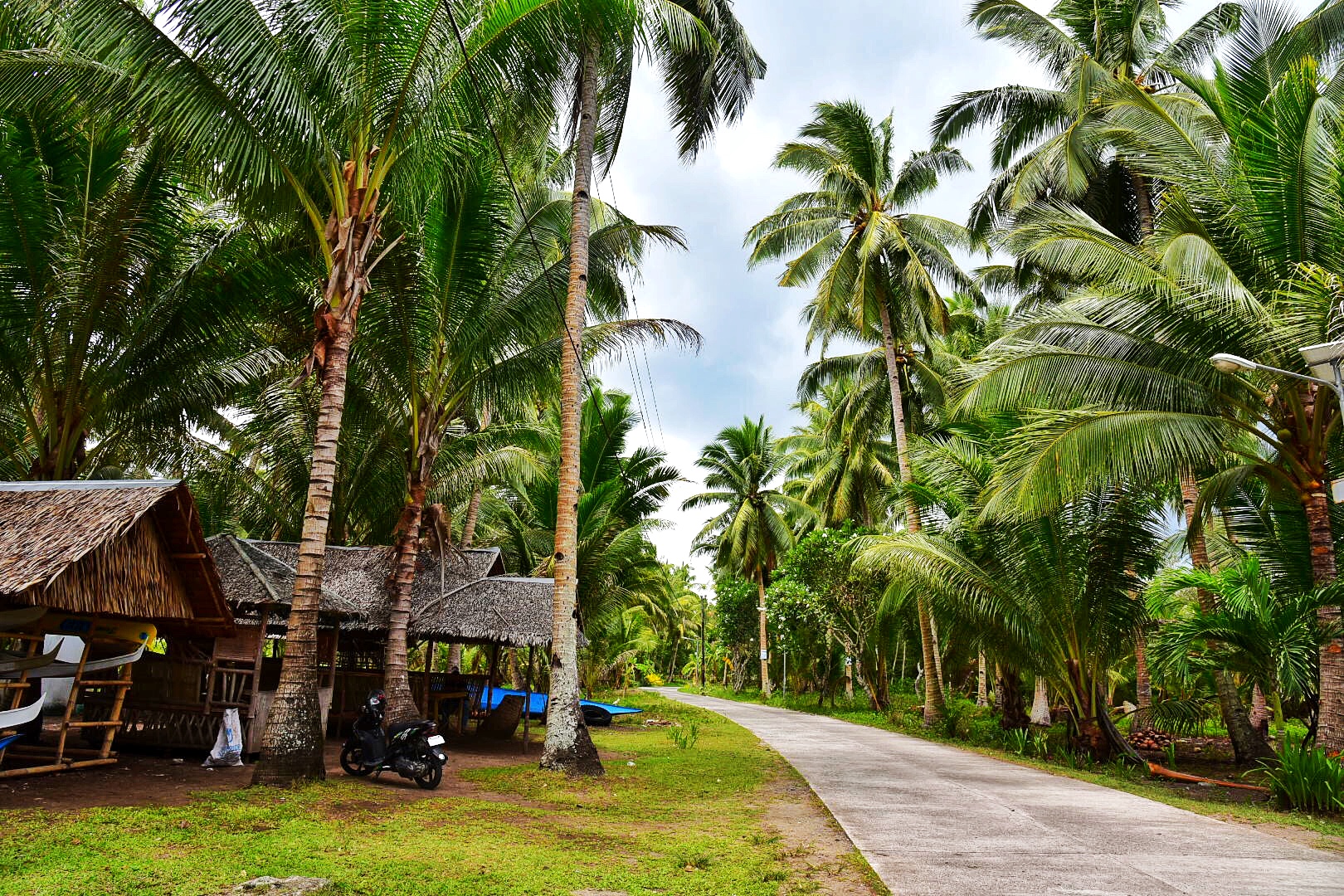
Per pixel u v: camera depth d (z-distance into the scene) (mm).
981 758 14711
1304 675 10344
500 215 12758
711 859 6594
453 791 9570
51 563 7277
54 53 9250
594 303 15117
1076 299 12102
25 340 11930
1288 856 6840
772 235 24109
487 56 9758
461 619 14609
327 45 9031
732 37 13484
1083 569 14297
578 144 12688
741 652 50250
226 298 12320
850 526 28578
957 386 13484
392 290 12328
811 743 17266
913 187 23672
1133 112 13648
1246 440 13297
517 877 5711
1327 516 10828
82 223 12000
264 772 8492
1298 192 10805
